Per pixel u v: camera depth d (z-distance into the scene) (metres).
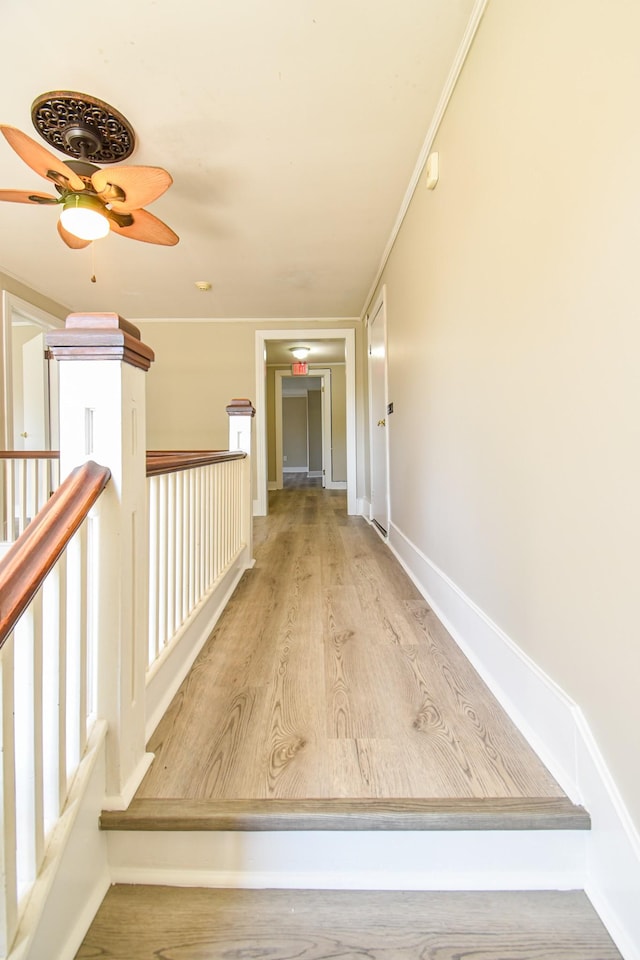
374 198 2.60
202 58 1.63
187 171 2.31
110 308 4.73
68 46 1.58
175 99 1.83
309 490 7.80
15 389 4.70
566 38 1.00
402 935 0.88
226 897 0.96
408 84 1.77
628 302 0.83
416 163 2.27
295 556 3.25
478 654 1.60
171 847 1.00
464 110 1.66
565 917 0.91
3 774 0.69
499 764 1.12
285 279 3.93
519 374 1.27
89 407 0.97
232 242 3.17
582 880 0.97
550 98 1.07
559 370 1.07
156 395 5.14
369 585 2.57
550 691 1.11
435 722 1.30
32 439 4.71
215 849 1.00
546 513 1.14
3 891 0.69
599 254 0.91
